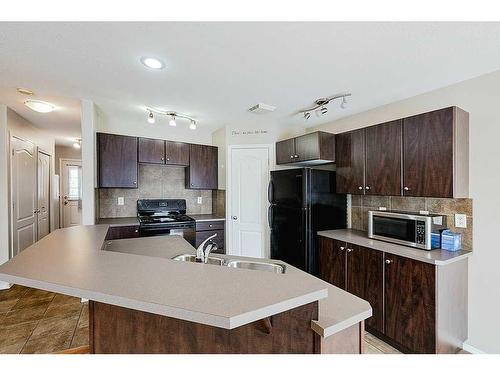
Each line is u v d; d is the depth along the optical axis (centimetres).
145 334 118
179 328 112
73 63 193
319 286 94
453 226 220
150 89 246
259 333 103
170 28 149
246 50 173
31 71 207
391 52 174
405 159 226
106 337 126
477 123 207
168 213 404
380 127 249
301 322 99
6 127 308
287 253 316
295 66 196
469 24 142
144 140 359
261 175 376
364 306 111
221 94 258
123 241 219
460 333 203
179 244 210
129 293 85
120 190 381
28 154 383
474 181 207
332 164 344
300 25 145
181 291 87
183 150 392
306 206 291
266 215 371
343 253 257
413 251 205
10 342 210
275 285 94
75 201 656
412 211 252
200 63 192
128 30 151
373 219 250
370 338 225
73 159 649
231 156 391
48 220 482
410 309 198
